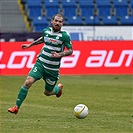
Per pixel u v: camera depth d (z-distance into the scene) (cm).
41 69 2814
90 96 4203
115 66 5984
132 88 4850
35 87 4912
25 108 3441
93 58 5972
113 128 2647
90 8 7969
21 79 5509
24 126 2688
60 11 7894
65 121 2880
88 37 6781
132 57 5988
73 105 3644
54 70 2858
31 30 7462
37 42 2977
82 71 5969
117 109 3444
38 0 7981
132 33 6794
